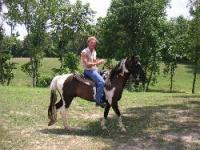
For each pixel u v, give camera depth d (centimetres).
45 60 7275
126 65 1167
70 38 5178
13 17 4756
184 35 4541
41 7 4828
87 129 1252
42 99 1775
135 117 1442
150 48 4612
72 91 1193
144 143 1108
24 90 2200
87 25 5134
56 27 5100
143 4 4481
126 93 2297
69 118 1413
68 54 5012
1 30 4900
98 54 4844
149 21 4534
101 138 1132
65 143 1071
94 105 1666
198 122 1380
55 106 1217
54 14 4944
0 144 1042
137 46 4572
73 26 5166
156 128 1280
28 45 4975
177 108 1639
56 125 1291
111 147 1052
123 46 4528
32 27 4862
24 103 1639
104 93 1184
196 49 4116
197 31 2528
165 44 4859
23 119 1355
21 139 1097
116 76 1182
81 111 1546
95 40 1182
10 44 4972
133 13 4500
